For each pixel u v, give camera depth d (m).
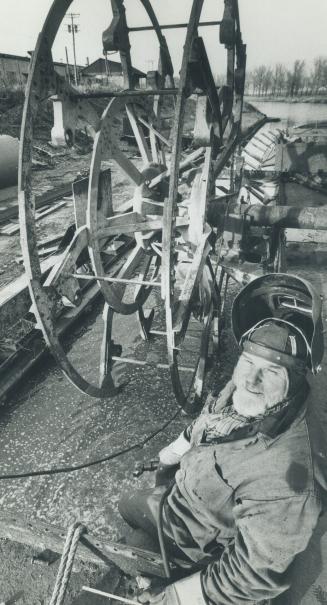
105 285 4.03
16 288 5.93
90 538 2.09
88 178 3.96
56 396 4.82
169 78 5.37
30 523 2.65
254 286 1.57
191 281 3.69
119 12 4.03
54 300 3.58
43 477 3.74
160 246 4.70
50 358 5.53
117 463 3.88
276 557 1.19
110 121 3.84
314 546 2.30
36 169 14.21
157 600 1.59
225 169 9.77
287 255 7.11
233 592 1.30
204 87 3.61
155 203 4.28
